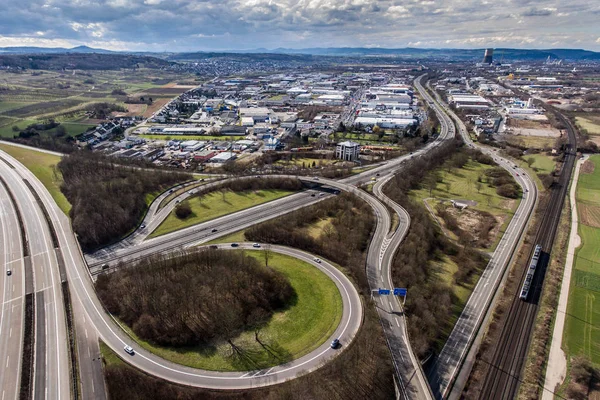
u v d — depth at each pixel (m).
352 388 118.62
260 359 129.12
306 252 194.75
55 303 158.75
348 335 138.25
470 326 160.25
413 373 122.81
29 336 140.88
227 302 151.50
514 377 136.00
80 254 193.88
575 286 187.12
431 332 149.25
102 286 165.50
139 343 136.75
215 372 124.00
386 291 151.38
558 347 148.88
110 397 116.88
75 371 125.69
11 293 164.88
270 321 147.25
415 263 186.50
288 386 117.44
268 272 166.00
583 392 129.25
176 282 161.50
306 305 155.38
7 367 128.00
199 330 140.00
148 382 120.12
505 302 175.62
